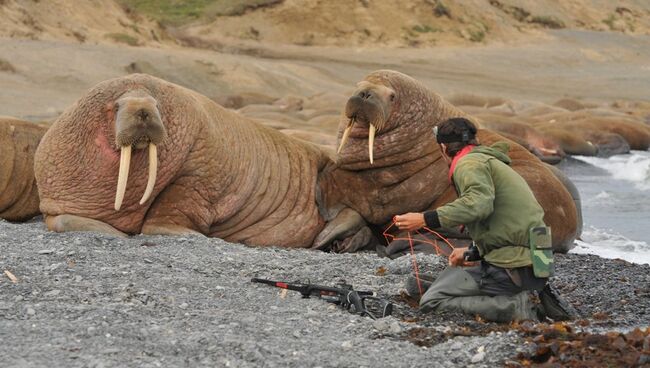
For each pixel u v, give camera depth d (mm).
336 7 99875
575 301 10156
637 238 19297
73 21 69312
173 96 13406
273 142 15109
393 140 14531
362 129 14547
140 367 6934
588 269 12320
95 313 8266
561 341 7793
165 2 100000
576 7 121250
